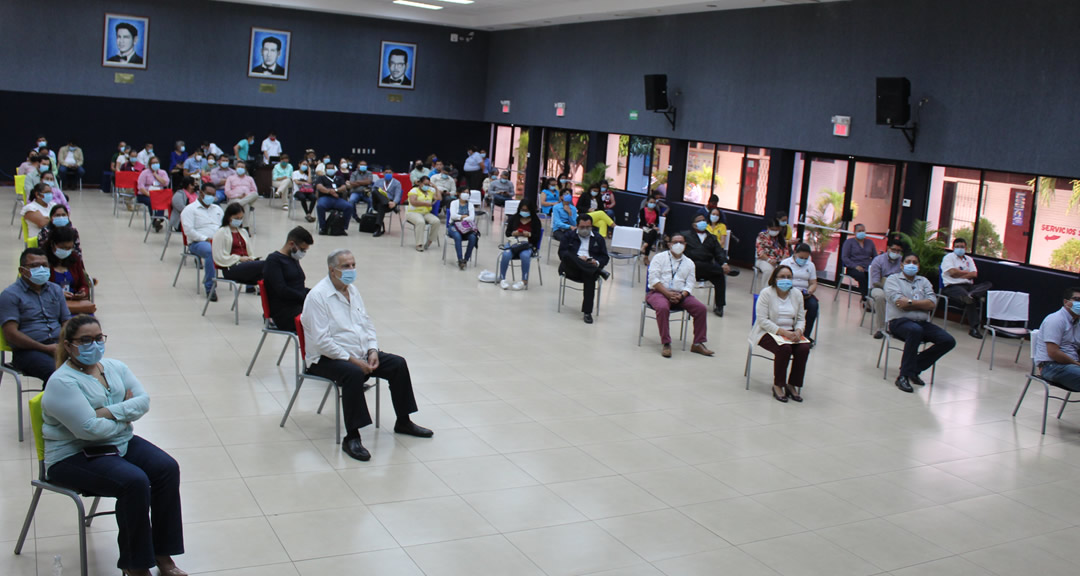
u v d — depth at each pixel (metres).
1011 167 11.27
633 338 9.80
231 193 15.15
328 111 22.77
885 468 6.36
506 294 11.75
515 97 22.78
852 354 9.81
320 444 5.97
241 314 9.47
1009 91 11.22
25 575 4.04
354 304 6.09
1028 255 11.46
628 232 13.17
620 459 6.13
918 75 12.39
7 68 19.45
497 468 5.79
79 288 7.40
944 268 11.27
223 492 5.10
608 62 19.03
